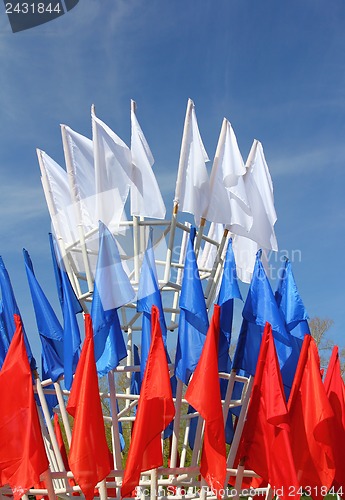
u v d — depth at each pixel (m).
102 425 11.98
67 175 16.03
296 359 15.11
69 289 14.42
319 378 13.34
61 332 14.13
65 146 15.26
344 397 14.53
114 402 13.73
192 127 15.06
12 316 14.00
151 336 12.62
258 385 13.12
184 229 15.11
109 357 13.53
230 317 15.02
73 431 11.78
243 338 14.43
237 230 15.72
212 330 12.69
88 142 15.56
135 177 14.78
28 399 12.12
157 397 12.10
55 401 16.48
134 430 12.00
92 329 12.44
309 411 13.19
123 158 14.78
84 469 11.52
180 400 13.45
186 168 14.90
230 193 15.59
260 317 14.26
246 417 13.20
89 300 15.01
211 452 12.18
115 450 13.58
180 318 13.85
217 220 14.99
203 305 13.73
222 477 12.01
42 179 15.99
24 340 12.58
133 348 17.16
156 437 12.27
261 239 16.08
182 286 13.95
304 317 15.24
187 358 13.43
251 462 12.88
